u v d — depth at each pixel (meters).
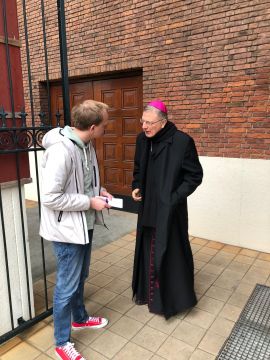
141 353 2.12
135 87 4.72
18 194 2.16
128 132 4.94
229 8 3.49
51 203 1.68
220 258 3.56
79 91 5.45
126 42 4.42
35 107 5.81
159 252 2.24
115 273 3.22
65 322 2.00
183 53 3.91
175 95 4.07
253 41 3.40
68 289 1.94
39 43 5.49
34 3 5.41
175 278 2.42
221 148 3.82
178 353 2.12
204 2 3.64
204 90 3.82
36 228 4.62
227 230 3.93
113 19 4.49
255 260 3.51
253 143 3.60
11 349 2.14
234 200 3.82
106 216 5.00
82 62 5.02
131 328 2.37
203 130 3.91
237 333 2.31
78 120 1.80
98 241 4.05
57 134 1.81
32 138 2.11
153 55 4.18
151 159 2.36
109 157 5.23
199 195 4.06
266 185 3.58
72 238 1.82
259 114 3.50
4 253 2.11
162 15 4.00
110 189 5.33
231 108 3.67
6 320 2.17
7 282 2.12
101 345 2.19
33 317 2.36
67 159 1.72
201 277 3.12
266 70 3.38
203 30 3.71
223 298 2.76
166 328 2.37
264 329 2.35
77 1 4.84
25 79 5.86
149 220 2.40
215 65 3.69
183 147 2.26
